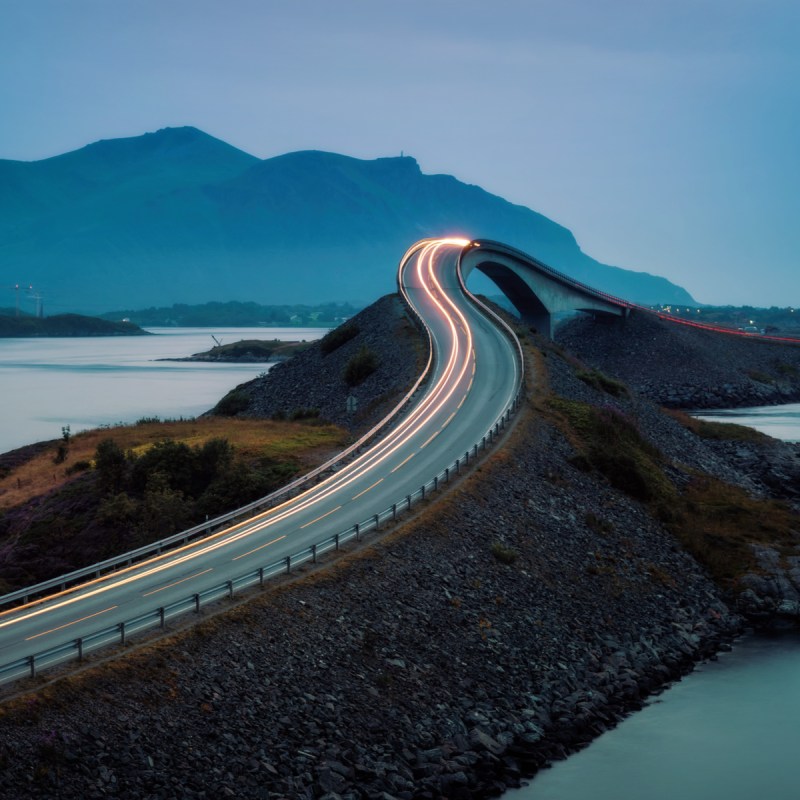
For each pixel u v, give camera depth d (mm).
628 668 46906
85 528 62438
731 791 36281
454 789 34000
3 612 39969
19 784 27328
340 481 63906
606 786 36250
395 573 46594
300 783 31281
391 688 38250
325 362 122188
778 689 46156
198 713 32531
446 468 62875
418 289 150500
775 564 62906
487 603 47719
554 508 63344
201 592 41531
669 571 60844
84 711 30594
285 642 38000
